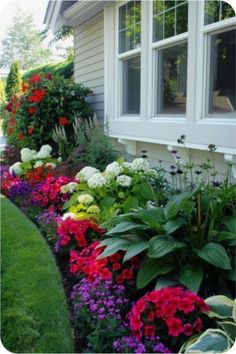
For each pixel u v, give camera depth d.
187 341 1.61
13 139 7.34
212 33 3.29
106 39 5.15
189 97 3.52
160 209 2.39
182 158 4.01
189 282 1.96
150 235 2.31
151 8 4.05
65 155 5.39
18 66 12.35
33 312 2.13
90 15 5.73
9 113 8.03
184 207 2.26
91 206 3.03
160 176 3.54
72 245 2.74
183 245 2.06
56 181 4.01
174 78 3.86
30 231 3.52
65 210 3.71
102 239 2.64
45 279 2.52
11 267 2.73
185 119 3.69
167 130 3.86
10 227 3.66
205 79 3.40
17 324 2.02
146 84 4.21
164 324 1.67
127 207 2.92
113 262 2.23
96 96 5.98
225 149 3.13
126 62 4.82
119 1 4.76
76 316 1.99
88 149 4.71
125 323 1.85
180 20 3.68
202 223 2.37
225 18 3.14
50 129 5.84
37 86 5.82
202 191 2.58
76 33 6.71
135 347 1.61
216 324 1.75
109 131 5.18
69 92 5.82
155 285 2.13
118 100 5.02
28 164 5.19
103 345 1.76
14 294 2.33
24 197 4.48
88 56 6.20
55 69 11.47
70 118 5.78
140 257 2.28
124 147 5.30
